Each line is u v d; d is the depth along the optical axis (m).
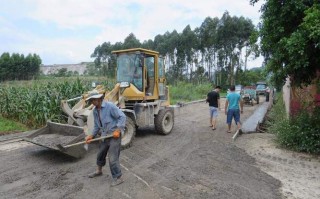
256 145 8.73
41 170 6.33
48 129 7.96
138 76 9.49
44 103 11.12
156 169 6.47
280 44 7.42
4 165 6.64
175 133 10.58
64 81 12.91
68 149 6.69
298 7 7.19
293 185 5.69
